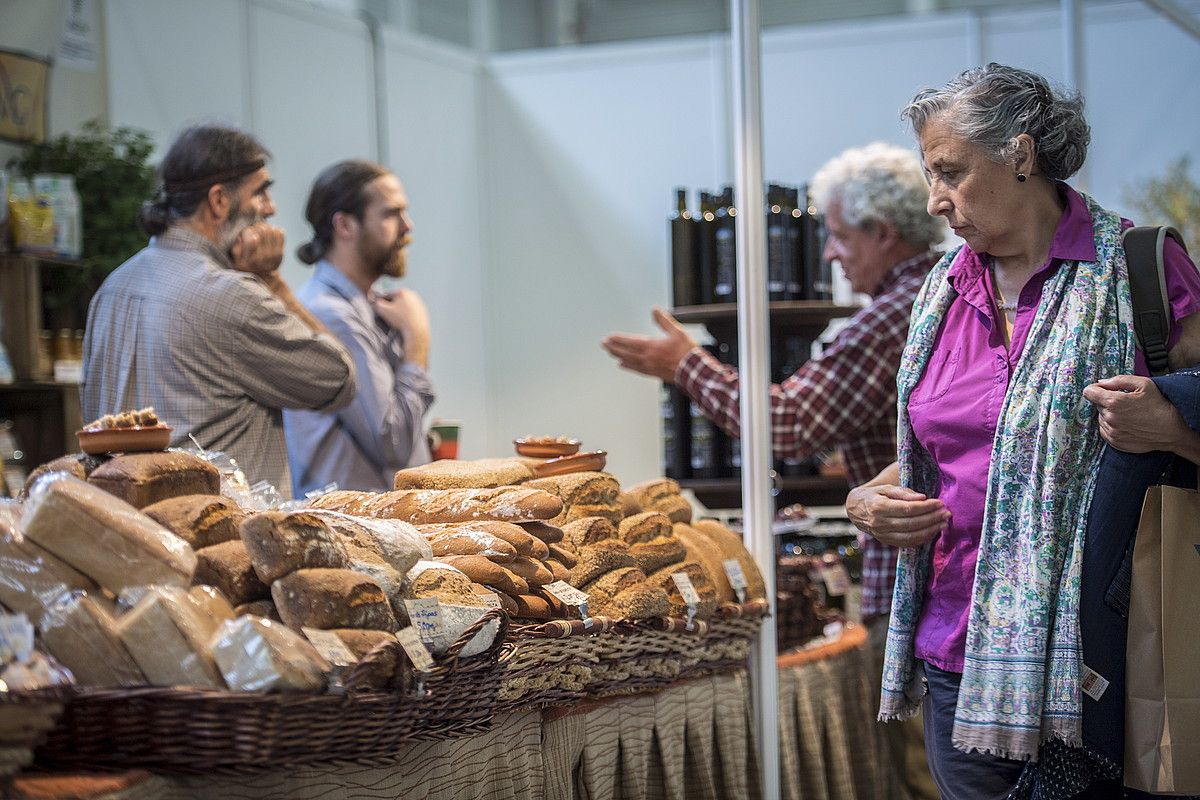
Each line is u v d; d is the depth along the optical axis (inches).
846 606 166.1
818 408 126.6
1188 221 234.8
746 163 118.6
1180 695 75.4
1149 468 77.0
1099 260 80.8
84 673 58.8
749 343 118.8
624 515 103.1
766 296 119.1
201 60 204.2
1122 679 77.3
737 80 118.5
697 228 165.9
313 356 113.1
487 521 89.0
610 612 92.2
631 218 261.1
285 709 58.2
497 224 269.1
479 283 266.7
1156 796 79.1
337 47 232.5
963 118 80.4
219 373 109.5
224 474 82.0
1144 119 238.5
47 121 178.7
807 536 173.9
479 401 264.8
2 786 51.3
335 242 144.4
